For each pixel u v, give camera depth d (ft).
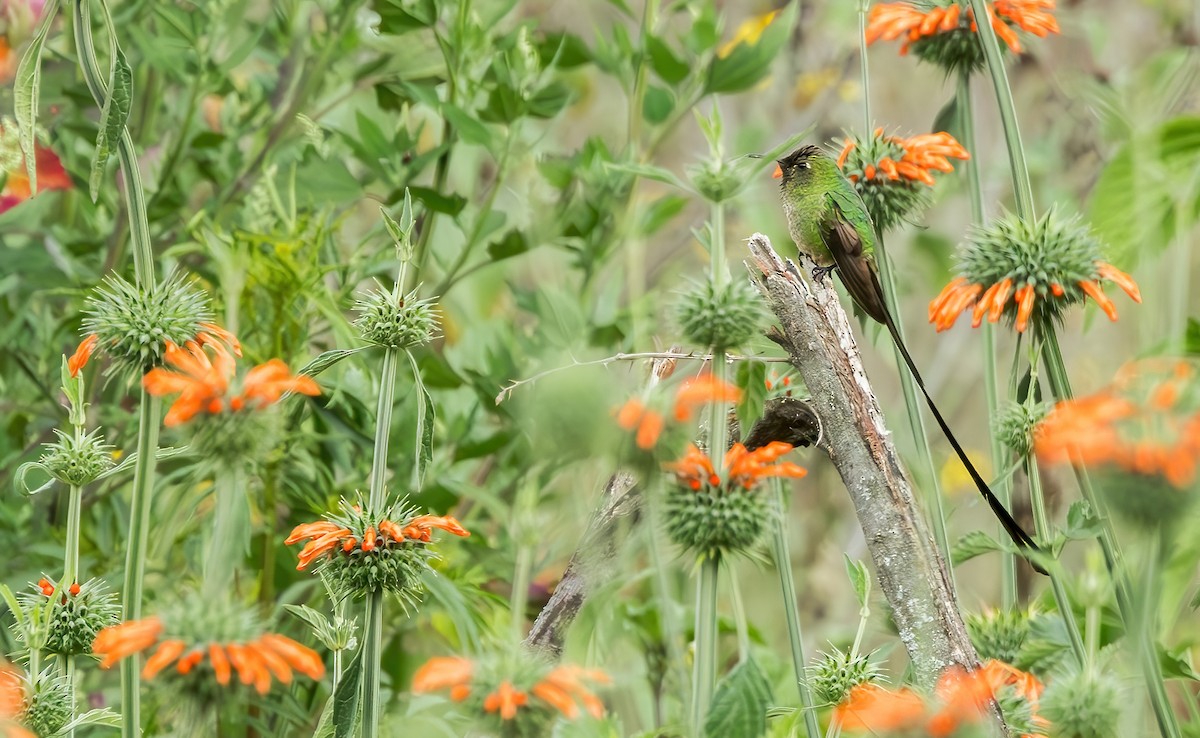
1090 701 13.76
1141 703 13.56
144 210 13.43
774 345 13.97
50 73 15.24
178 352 13.33
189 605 13.16
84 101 15.15
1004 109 14.06
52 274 15.12
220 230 14.88
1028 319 13.98
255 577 15.01
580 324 15.33
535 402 13.43
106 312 13.41
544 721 13.28
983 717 13.52
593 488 14.12
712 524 13.51
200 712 13.15
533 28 15.23
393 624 14.90
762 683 13.37
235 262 14.64
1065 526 14.06
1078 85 15.10
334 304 14.69
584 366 13.43
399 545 13.47
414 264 15.10
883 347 14.71
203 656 13.14
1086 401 13.41
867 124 14.44
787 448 13.60
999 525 14.35
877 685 13.75
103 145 13.37
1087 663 13.84
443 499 14.89
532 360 15.24
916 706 13.41
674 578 14.88
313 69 15.35
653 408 13.38
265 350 14.85
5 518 14.85
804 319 13.76
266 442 13.28
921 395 19.29
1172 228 14.33
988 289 14.02
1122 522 13.38
